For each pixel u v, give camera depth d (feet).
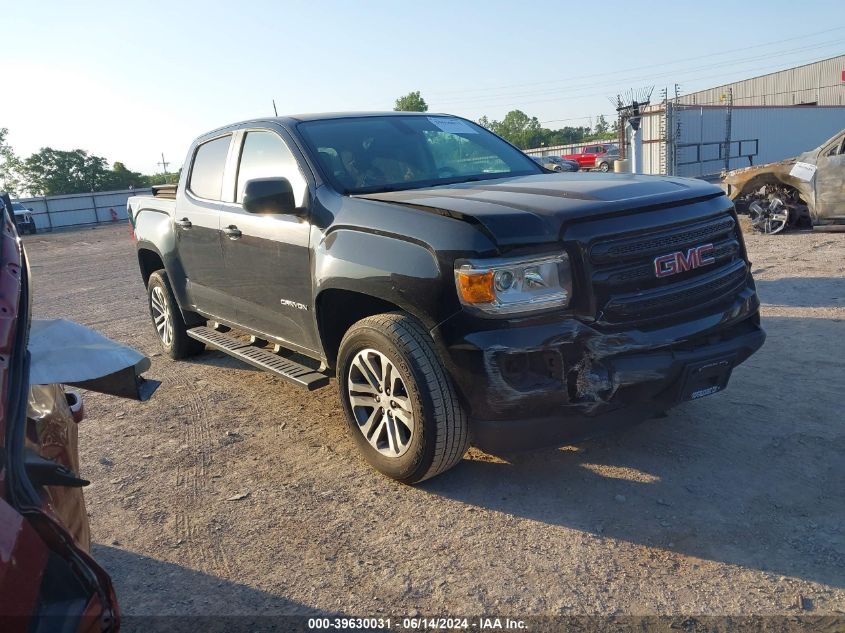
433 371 11.14
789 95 156.46
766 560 9.39
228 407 17.08
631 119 67.72
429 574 9.73
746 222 41.68
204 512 11.94
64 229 138.82
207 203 17.42
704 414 14.08
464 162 15.67
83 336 7.00
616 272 10.59
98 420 16.92
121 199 151.02
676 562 9.53
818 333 18.74
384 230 11.76
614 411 10.71
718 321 11.37
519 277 10.29
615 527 10.47
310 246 13.30
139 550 10.91
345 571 9.95
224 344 17.35
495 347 10.30
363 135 15.24
